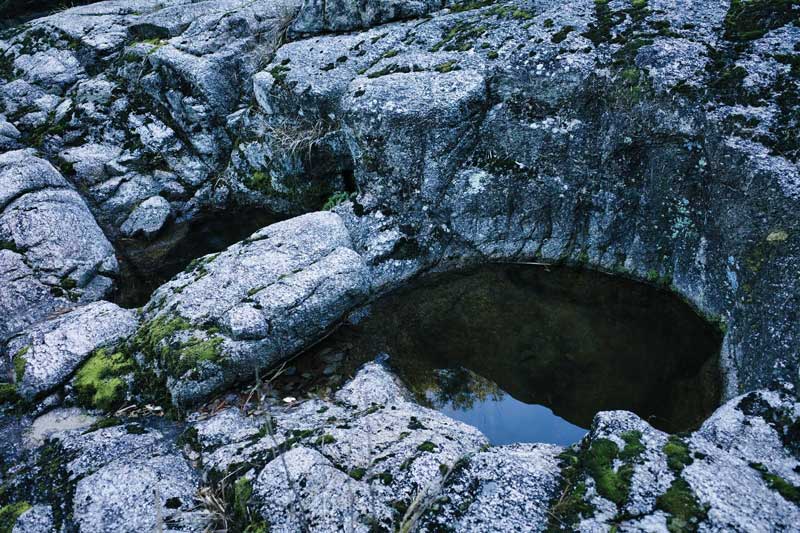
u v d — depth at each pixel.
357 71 6.57
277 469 3.42
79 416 4.49
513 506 3.00
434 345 5.14
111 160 8.01
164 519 3.32
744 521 2.76
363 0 7.05
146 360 4.69
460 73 5.64
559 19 5.70
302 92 6.72
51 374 4.64
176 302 5.05
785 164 4.11
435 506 3.05
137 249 7.33
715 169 4.52
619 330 5.02
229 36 8.20
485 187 5.74
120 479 3.58
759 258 4.17
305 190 7.26
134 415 4.43
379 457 3.44
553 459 3.38
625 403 4.34
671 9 5.31
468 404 4.51
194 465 3.79
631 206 5.26
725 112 4.47
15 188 6.30
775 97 4.41
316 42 7.28
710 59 4.75
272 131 7.19
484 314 5.43
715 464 3.09
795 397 3.48
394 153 5.86
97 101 8.43
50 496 3.62
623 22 5.37
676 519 2.80
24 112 8.64
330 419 4.04
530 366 4.82
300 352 5.10
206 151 8.04
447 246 5.99
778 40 4.70
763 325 3.97
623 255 5.43
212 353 4.52
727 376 4.23
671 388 4.42
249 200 7.79
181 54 8.02
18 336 5.05
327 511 3.11
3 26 11.66
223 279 5.15
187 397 4.47
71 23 9.54
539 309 5.38
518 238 5.83
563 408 4.39
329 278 5.00
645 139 4.94
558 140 5.37
